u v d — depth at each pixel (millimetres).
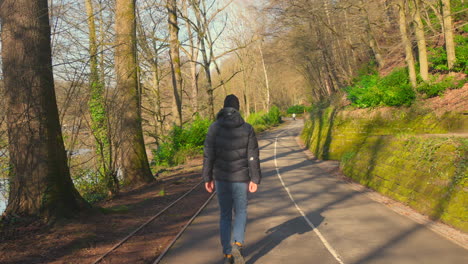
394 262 4418
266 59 35969
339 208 7875
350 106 21328
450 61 15711
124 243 5754
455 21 19922
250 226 6676
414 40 16875
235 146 3961
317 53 29625
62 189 6762
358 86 20656
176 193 10992
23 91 6406
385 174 9406
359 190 10109
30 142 6406
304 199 9289
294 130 50562
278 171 16078
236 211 4047
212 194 10711
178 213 8172
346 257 4699
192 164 20906
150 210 8492
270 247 5285
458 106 12711
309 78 41844
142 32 19938
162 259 4918
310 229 6238
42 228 6086
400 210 7219
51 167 6621
